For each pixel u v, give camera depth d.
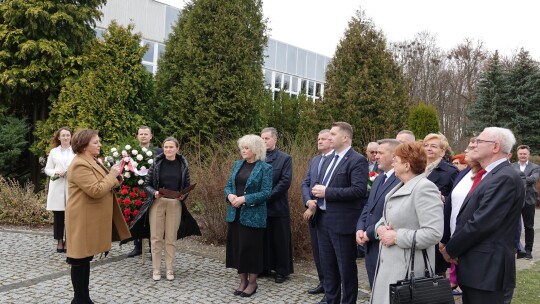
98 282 5.20
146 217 5.39
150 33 16.27
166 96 10.62
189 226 5.62
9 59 10.83
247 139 5.01
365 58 10.38
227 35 10.39
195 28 10.39
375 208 3.70
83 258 4.19
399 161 3.09
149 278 5.44
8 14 10.68
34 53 10.56
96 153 4.32
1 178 9.34
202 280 5.45
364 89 10.16
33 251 6.45
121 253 6.57
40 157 10.60
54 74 10.96
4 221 8.40
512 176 3.11
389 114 10.01
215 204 7.34
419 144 3.11
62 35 11.17
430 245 2.86
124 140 9.91
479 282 3.06
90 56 10.68
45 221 8.43
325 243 4.41
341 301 4.56
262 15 11.23
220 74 10.17
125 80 10.55
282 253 5.55
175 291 4.99
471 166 3.90
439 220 2.89
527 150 7.93
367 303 4.84
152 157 6.36
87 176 4.09
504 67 25.70
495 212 3.03
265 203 5.00
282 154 5.68
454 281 5.29
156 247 5.37
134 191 6.15
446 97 31.53
